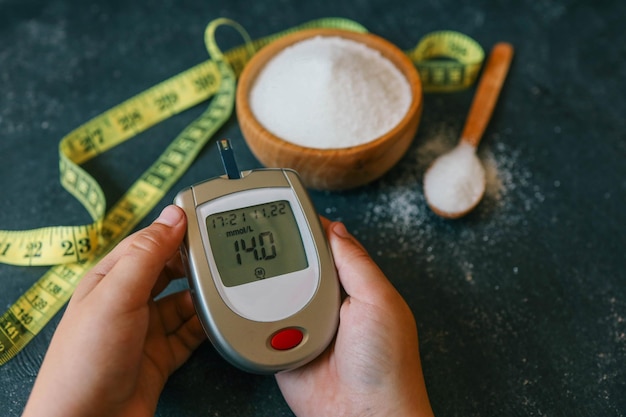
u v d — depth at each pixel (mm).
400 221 424
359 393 334
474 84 488
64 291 396
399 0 536
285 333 324
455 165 433
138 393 336
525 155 455
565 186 442
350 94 406
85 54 500
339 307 337
